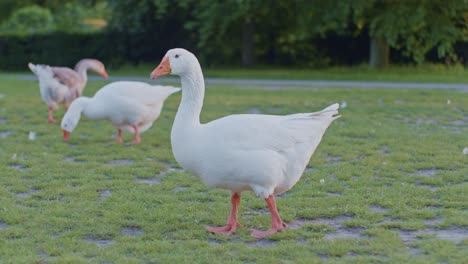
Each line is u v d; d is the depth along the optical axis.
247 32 34.16
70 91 14.77
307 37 31.75
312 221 7.52
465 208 7.93
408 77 26.84
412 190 8.70
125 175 9.73
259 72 30.84
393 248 6.41
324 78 27.36
